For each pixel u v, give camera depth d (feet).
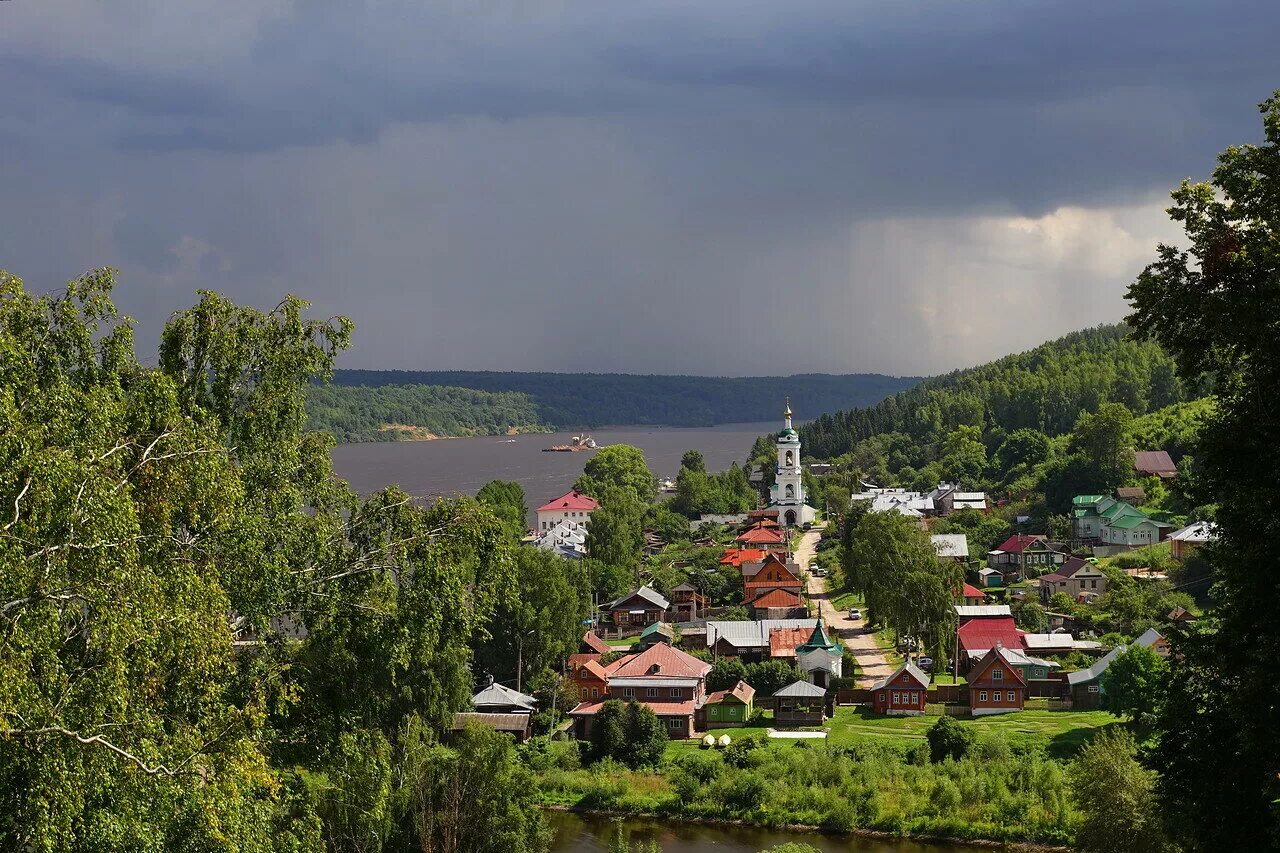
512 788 210.38
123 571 97.50
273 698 134.31
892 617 401.70
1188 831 123.34
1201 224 127.13
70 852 93.09
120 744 98.43
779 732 335.88
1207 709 122.21
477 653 371.56
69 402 111.45
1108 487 649.61
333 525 147.54
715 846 257.75
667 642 446.60
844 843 258.98
